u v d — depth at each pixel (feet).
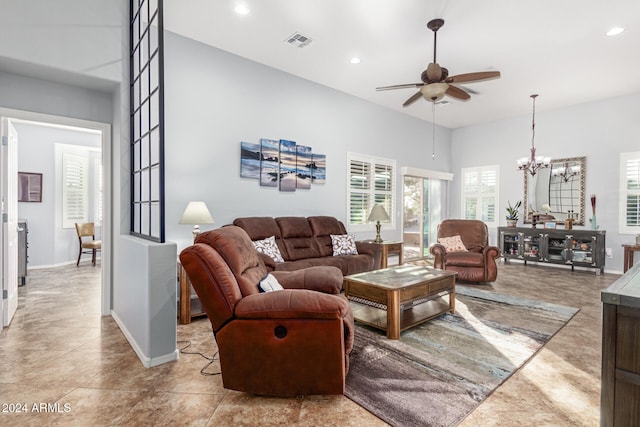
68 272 18.02
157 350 7.48
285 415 5.65
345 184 18.51
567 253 19.19
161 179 7.74
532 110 21.30
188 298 10.15
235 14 11.00
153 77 11.61
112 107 10.93
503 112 21.77
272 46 13.15
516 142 22.86
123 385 6.59
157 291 7.50
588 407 5.91
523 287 15.08
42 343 8.61
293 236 14.64
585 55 13.69
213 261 6.04
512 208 22.67
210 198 13.15
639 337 3.54
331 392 5.93
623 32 11.88
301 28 11.85
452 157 26.25
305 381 5.93
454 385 6.61
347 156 18.56
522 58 13.97
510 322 10.33
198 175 12.80
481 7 10.48
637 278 4.49
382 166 20.72
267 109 14.96
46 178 19.75
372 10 10.71
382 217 17.22
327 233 15.90
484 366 7.42
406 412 5.72
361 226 19.39
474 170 24.98
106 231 10.91
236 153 13.92
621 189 18.62
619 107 18.69
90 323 10.16
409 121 22.53
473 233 17.62
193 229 12.09
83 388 6.48
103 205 10.91
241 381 6.05
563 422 5.49
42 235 19.54
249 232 12.98
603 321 3.77
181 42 12.34
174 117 12.18
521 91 17.84
